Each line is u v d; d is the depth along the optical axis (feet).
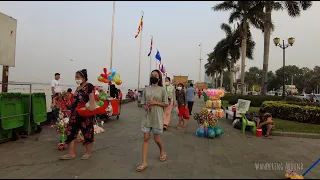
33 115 23.09
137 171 14.26
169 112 28.63
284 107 38.75
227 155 18.38
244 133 27.73
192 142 22.38
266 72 67.51
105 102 32.42
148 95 15.24
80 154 17.43
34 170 14.12
